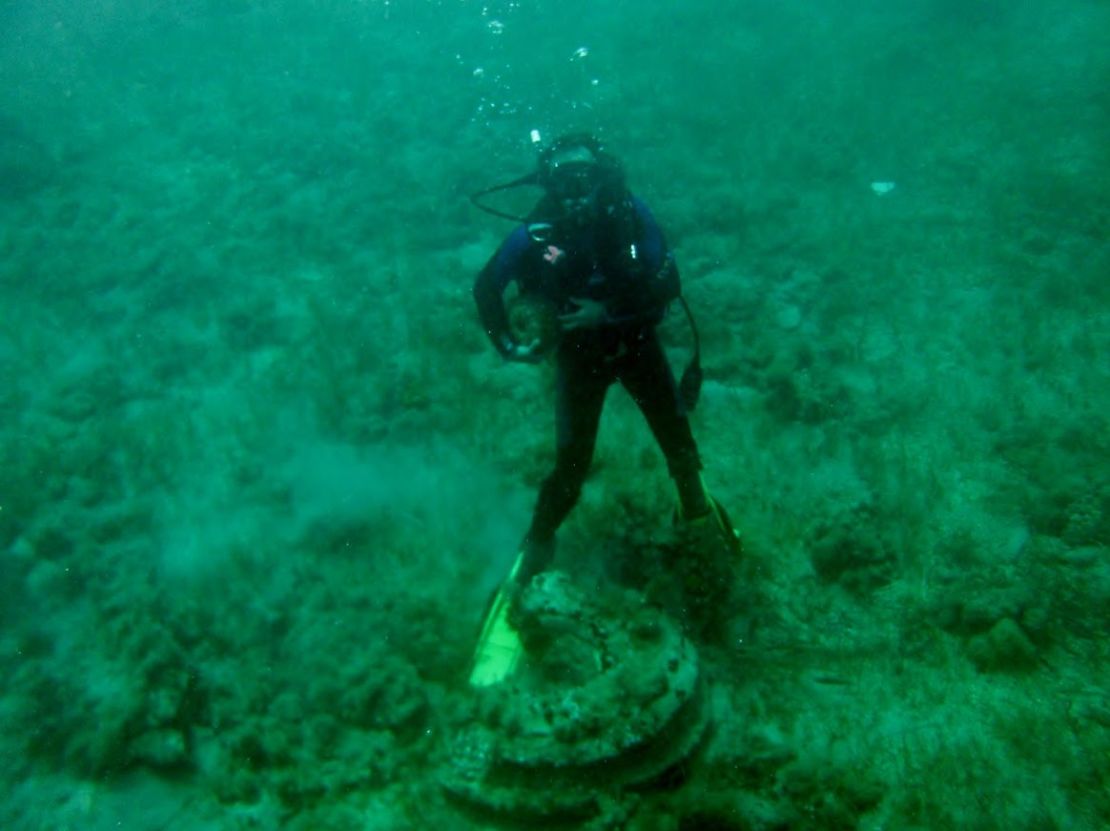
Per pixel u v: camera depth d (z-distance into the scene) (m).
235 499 4.61
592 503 4.16
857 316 5.88
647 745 2.70
